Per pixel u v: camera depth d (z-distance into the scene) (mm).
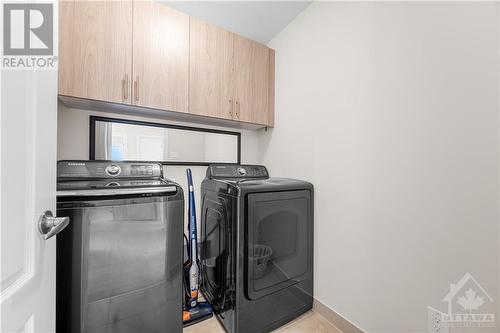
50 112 722
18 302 539
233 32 2047
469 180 919
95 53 1314
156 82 1512
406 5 1138
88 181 1328
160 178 1540
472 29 912
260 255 1396
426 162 1057
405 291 1132
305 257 1619
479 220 892
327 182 1587
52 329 737
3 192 494
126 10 1412
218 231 1565
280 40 2088
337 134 1515
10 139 520
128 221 1063
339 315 1463
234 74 1883
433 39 1033
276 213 1472
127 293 1065
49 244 708
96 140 1613
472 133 912
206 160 2096
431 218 1038
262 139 2355
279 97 2100
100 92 1328
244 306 1331
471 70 914
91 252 981
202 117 1797
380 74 1256
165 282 1175
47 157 698
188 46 1645
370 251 1296
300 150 1840
